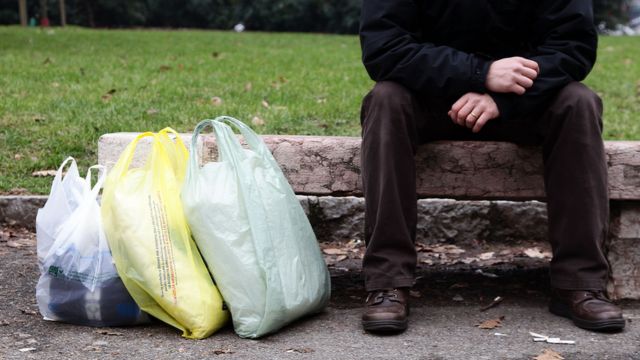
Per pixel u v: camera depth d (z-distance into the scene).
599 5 23.45
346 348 2.62
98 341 2.68
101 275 2.80
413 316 2.99
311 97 6.54
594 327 2.77
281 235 2.81
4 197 4.39
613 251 3.17
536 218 4.40
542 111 2.90
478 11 3.00
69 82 7.11
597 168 2.79
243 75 7.84
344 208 4.39
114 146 3.42
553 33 2.97
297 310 2.79
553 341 2.69
